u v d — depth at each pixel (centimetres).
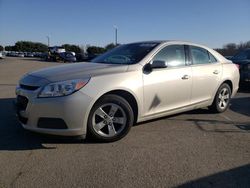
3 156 437
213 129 581
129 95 516
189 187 355
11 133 536
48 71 515
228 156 447
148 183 363
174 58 593
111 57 590
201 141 511
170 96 570
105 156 441
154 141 507
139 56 552
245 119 661
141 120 538
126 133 506
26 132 541
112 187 353
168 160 430
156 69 548
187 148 477
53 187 351
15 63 3719
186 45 624
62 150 461
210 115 689
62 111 453
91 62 587
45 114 457
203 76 636
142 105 527
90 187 352
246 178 380
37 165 409
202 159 434
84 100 461
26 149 464
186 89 599
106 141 495
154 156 443
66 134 462
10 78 1584
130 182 365
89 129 478
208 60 670
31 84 480
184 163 420
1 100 855
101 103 482
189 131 565
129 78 508
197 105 639
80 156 439
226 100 718
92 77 478
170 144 494
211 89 664
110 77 491
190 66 614
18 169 396
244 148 481
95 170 395
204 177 380
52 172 388
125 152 457
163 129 574
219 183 366
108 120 491
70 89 459
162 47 576
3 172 388
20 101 490
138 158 435
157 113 557
